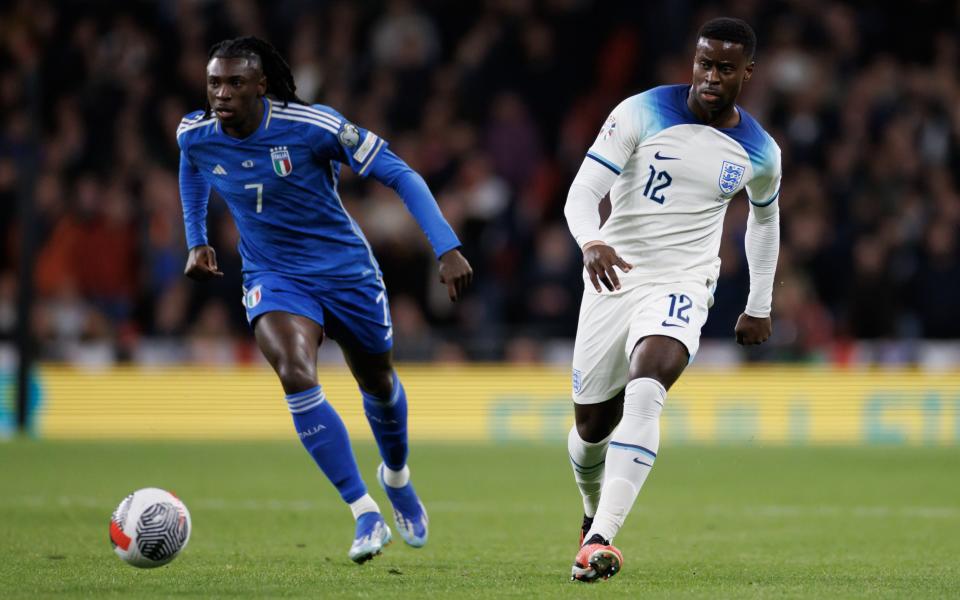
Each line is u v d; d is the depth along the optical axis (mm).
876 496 32281
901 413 52094
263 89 19188
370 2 65062
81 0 65750
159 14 65500
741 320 20906
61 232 55219
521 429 52312
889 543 23422
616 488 17328
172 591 16422
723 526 26203
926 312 53906
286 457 41719
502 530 25156
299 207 19422
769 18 63938
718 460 42844
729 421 52219
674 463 41688
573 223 18453
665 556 21500
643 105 18906
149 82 63094
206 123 19500
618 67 64500
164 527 17000
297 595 16125
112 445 46312
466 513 28109
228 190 19531
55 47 65188
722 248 53469
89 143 60938
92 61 63656
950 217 55719
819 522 26938
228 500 29828
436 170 59156
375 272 20250
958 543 23453
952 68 64688
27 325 48812
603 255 17844
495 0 66500
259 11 66250
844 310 53719
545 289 53750
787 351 52531
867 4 66875
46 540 22297
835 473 38406
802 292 53094
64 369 52438
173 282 55312
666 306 18438
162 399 52500
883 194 56812
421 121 61719
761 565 20203
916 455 45000
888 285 53250
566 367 52750
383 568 19266
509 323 55188
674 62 63125
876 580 18219
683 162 18781
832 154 58562
